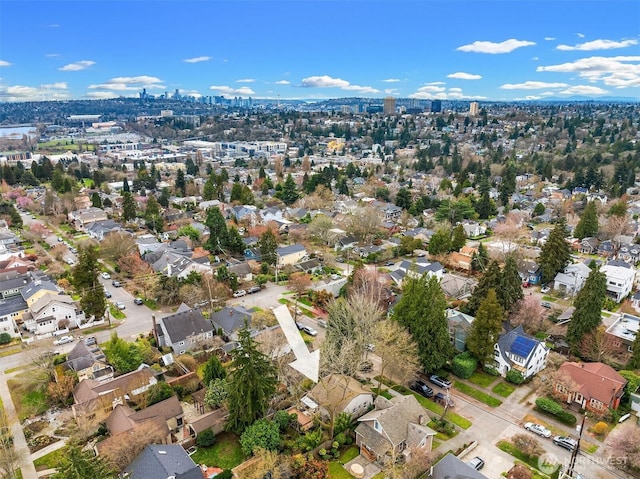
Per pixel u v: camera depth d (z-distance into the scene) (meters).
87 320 65.38
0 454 35.75
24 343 58.66
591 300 53.06
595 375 46.09
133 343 55.59
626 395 45.75
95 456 31.39
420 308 50.03
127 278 81.38
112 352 51.59
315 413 42.81
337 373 47.41
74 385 48.12
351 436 41.44
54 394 45.94
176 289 71.38
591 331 53.69
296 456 36.66
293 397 45.81
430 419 42.59
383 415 39.56
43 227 104.25
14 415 44.56
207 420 41.75
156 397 45.31
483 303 51.59
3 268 79.62
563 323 60.81
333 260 90.19
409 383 49.50
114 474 32.75
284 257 88.44
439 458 38.72
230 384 41.28
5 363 54.59
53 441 41.09
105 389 45.56
